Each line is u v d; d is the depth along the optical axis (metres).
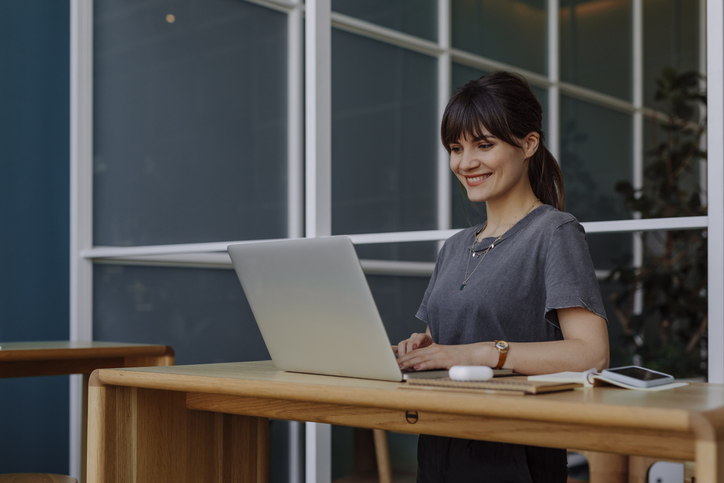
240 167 3.00
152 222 2.84
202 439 1.37
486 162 1.21
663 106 4.97
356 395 0.91
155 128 2.86
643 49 4.88
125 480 1.25
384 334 0.99
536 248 1.15
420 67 3.43
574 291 1.07
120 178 2.82
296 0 3.18
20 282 2.67
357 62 3.16
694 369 3.68
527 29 4.02
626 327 4.20
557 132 4.16
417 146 3.40
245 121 3.02
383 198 3.23
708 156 1.51
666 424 0.71
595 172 4.46
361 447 2.89
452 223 3.53
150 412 1.29
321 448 2.43
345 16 3.09
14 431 2.64
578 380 0.93
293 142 3.18
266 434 1.49
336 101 3.07
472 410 0.82
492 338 1.18
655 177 4.43
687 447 0.77
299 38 3.21
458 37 3.59
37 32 2.74
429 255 3.40
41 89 2.75
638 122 4.83
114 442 1.23
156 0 2.88
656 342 4.15
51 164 2.76
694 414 0.70
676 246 4.20
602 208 4.50
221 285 2.95
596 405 0.75
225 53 2.99
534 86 4.05
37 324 2.70
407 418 0.98
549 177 1.31
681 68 4.99
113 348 1.97
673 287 4.05
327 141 2.21
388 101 3.28
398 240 2.03
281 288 1.12
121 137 2.82
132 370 1.21
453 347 1.05
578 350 1.04
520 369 1.03
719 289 1.48
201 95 2.93
